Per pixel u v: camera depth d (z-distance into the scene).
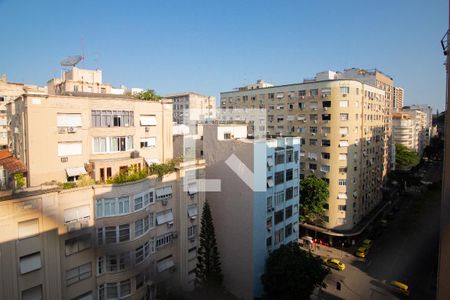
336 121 51.41
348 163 51.69
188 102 98.75
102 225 22.52
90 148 25.03
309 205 50.59
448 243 10.08
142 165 27.36
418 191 82.50
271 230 33.53
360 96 53.31
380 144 65.00
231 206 32.69
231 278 33.22
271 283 30.52
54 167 23.20
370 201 60.81
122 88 62.44
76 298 21.70
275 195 34.06
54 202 19.94
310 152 54.88
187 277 29.70
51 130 22.98
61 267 20.72
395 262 46.34
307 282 29.66
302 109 55.66
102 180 24.02
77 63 47.81
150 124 28.58
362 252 47.81
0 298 17.81
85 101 24.52
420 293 38.28
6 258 18.05
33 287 19.22
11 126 28.44
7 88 52.91
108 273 23.06
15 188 19.55
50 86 61.50
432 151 124.12
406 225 60.53
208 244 30.23
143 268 24.88
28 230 18.91
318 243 53.31
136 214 23.83
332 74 63.03
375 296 37.84
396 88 159.62
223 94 71.44
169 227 28.03
